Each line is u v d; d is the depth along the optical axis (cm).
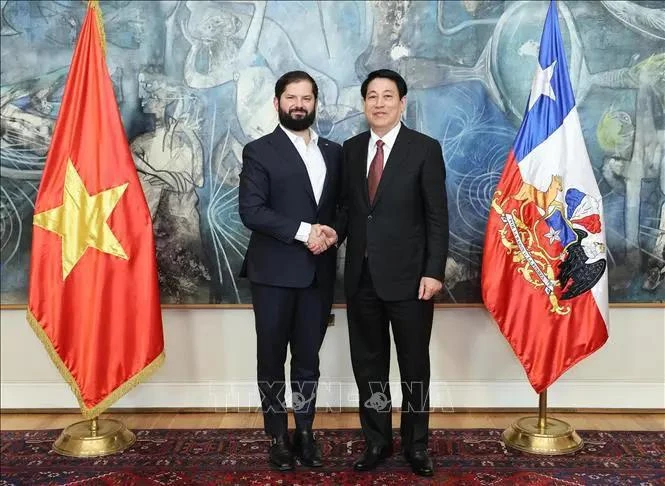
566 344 311
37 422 356
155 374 366
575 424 345
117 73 353
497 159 350
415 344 286
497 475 287
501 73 347
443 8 346
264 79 352
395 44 348
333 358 363
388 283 281
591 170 313
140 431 339
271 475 290
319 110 352
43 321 310
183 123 354
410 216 283
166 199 357
